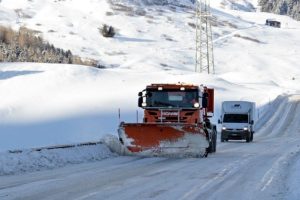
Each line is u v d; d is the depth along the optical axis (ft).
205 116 93.45
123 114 207.00
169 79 305.53
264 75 564.71
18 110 203.31
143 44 638.12
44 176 54.54
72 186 47.29
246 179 54.13
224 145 126.82
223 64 589.32
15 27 624.59
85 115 197.36
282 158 80.94
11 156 59.62
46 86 254.27
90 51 570.46
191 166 66.90
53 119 187.01
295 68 606.14
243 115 155.02
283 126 226.38
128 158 77.71
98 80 280.10
